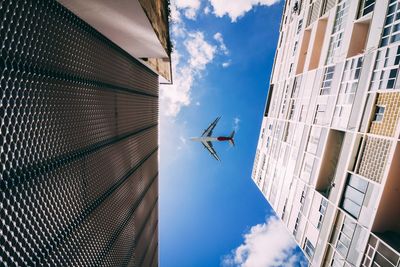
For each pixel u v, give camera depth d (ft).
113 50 45.24
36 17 22.21
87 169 34.96
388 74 36.42
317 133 55.11
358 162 40.50
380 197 34.53
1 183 18.26
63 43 27.50
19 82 19.99
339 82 49.11
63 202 28.37
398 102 34.09
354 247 38.78
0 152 18.06
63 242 28.37
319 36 62.44
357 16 46.32
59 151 27.20
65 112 28.27
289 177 67.26
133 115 61.98
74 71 30.60
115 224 49.42
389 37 37.35
